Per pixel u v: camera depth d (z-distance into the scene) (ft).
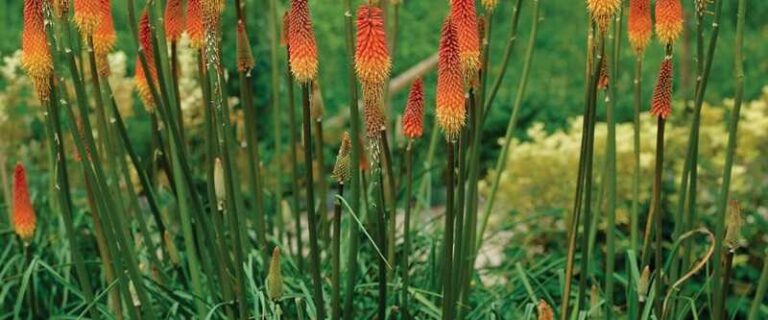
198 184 11.48
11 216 10.98
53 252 10.48
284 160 16.37
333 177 7.47
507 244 11.93
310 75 7.11
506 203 13.61
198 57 8.25
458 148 7.75
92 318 8.16
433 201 17.17
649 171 13.12
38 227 10.80
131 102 13.34
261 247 9.45
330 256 9.75
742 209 13.19
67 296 9.88
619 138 13.21
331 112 19.61
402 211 13.30
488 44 8.28
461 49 7.43
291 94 9.45
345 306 7.87
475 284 9.96
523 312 9.82
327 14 18.12
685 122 14.44
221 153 7.81
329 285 9.18
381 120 7.28
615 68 8.41
